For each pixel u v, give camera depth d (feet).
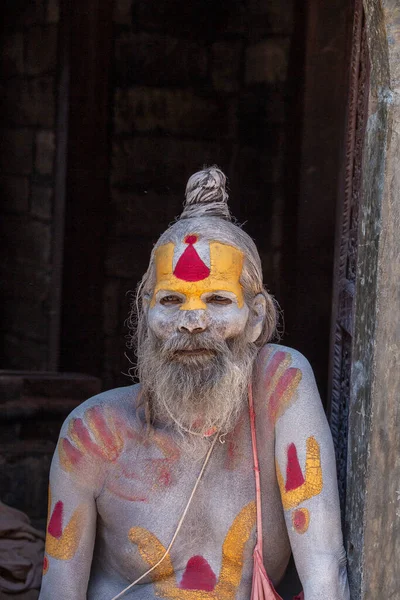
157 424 9.01
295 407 8.70
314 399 8.77
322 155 20.42
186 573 8.82
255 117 21.86
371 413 8.25
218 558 8.82
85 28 21.98
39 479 17.52
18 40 24.18
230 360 8.60
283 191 21.33
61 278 22.77
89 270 22.89
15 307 24.90
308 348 20.57
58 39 22.54
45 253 23.45
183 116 22.79
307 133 20.38
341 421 10.63
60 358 23.02
